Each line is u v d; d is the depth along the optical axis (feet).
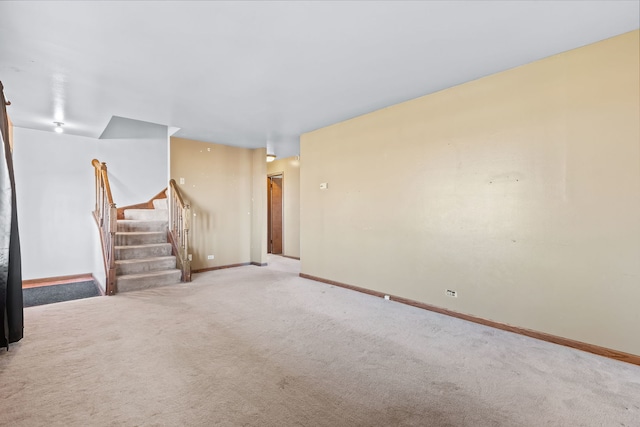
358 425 5.74
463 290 11.28
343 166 15.67
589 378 7.38
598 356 8.48
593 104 8.64
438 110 11.94
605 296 8.49
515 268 10.04
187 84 10.98
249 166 22.53
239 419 5.87
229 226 21.38
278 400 6.46
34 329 10.09
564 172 9.11
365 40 8.29
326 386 6.98
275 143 20.65
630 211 8.15
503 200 10.28
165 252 17.70
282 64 9.59
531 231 9.72
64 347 8.82
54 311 11.89
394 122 13.41
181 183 19.10
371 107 13.65
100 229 15.62
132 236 17.38
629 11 7.11
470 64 9.74
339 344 9.14
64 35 7.95
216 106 13.28
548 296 9.41
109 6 6.80
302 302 13.21
